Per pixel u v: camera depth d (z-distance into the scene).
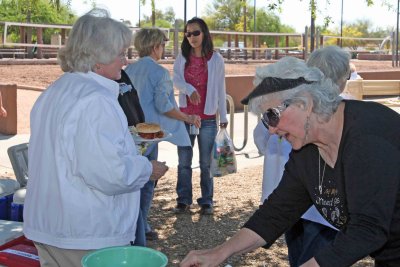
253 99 2.31
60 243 2.92
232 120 9.50
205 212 6.23
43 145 2.94
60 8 9.70
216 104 6.13
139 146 4.07
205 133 6.12
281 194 2.75
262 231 2.76
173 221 6.02
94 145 2.79
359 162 2.21
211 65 6.07
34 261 3.34
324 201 2.50
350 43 41.62
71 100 2.87
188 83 6.07
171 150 9.47
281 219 2.77
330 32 36.34
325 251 2.24
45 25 18.95
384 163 2.18
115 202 2.98
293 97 2.23
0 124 10.45
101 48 2.96
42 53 24.06
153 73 5.36
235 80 14.64
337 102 2.28
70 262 2.97
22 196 4.12
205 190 6.24
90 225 2.91
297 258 4.07
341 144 2.29
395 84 16.17
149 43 5.44
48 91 3.03
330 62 3.45
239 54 28.86
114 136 2.84
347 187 2.25
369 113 2.30
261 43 35.81
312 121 2.27
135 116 4.25
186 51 6.10
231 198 6.90
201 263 2.66
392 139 2.25
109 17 3.06
